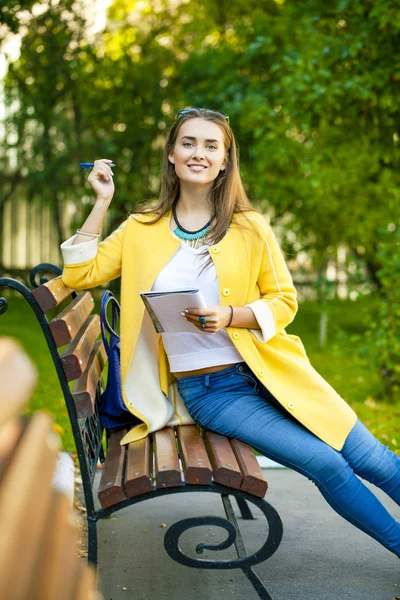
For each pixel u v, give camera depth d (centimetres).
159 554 334
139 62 1222
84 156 1190
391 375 677
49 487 79
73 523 79
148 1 1219
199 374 291
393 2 636
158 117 1193
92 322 348
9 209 1577
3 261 1581
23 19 1002
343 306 1530
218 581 306
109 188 301
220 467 246
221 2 1177
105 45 1205
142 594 293
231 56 1064
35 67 1106
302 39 855
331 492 272
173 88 1215
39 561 68
